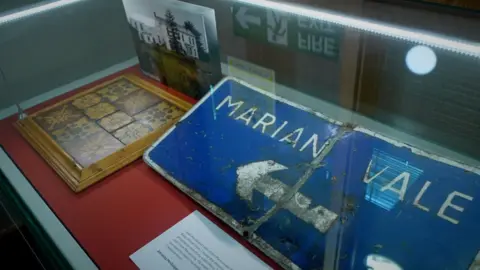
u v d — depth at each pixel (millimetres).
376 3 831
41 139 1055
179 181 861
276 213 749
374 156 816
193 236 750
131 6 1133
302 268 651
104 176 913
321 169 811
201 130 976
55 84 1304
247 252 705
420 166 774
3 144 1063
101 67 1383
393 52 859
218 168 869
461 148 834
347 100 979
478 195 701
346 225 700
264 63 1083
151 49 1181
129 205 836
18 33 1182
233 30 1096
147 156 942
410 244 653
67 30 1263
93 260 731
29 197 888
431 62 819
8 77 1208
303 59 1012
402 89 897
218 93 1056
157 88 1224
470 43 730
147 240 756
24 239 954
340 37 910
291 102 996
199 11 942
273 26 1009
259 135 923
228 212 770
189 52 1049
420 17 781
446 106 849
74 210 841
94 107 1164
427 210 696
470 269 604
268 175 823
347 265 639
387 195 735
